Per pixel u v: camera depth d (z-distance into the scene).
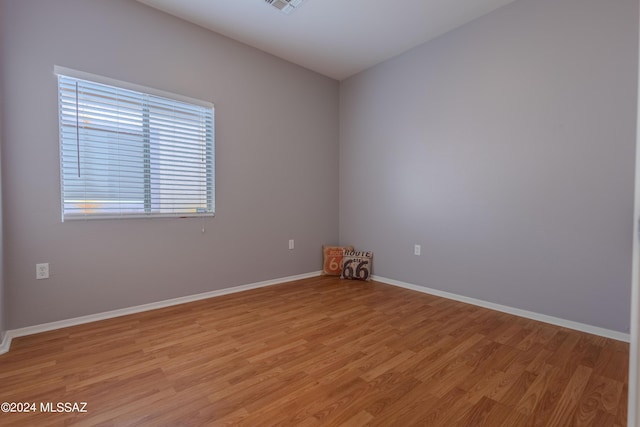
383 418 1.33
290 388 1.54
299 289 3.29
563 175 2.29
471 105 2.78
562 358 1.83
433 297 3.03
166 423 1.29
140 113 2.54
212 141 2.96
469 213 2.83
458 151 2.89
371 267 3.76
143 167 2.58
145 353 1.88
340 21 2.77
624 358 1.83
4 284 2.02
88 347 1.95
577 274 2.24
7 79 2.01
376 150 3.67
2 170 2.00
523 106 2.46
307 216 3.80
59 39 2.18
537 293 2.43
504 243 2.61
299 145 3.68
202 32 2.86
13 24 2.03
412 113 3.27
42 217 2.16
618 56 2.04
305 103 3.72
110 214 2.42
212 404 1.42
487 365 1.76
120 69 2.42
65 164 2.23
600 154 2.12
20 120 2.06
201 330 2.22
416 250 3.28
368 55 3.40
